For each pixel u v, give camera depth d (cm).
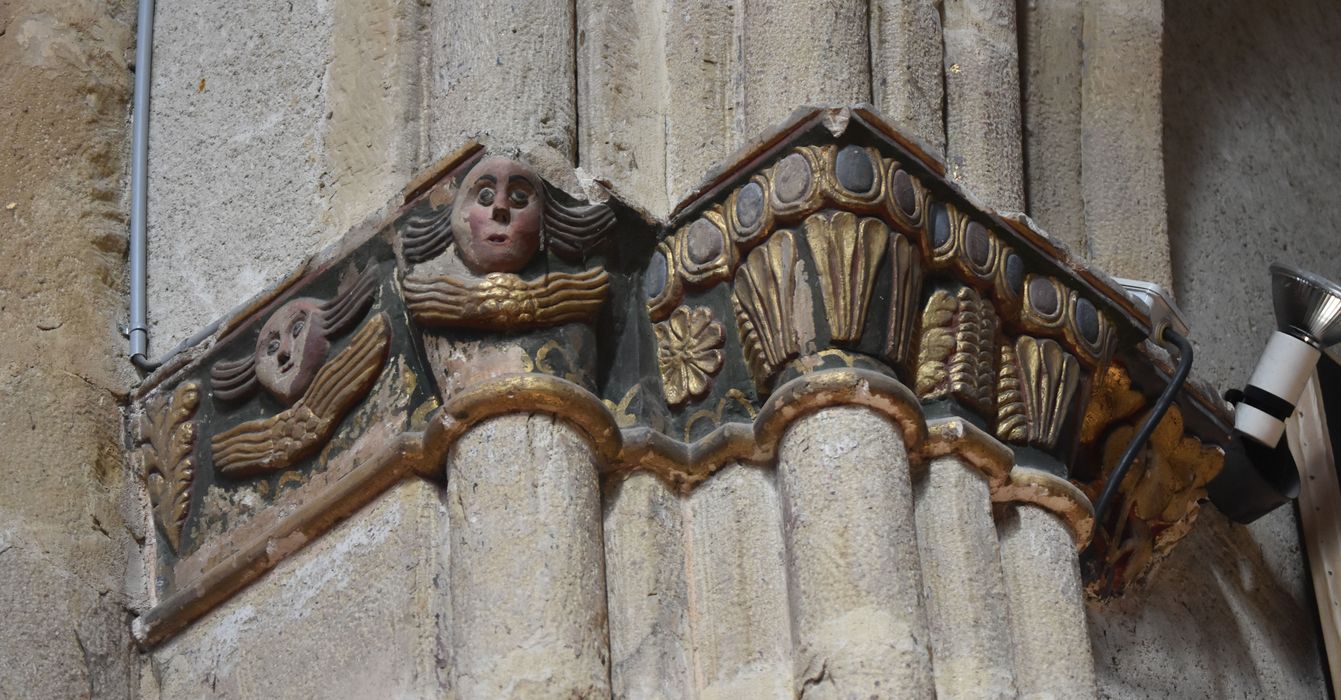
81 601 764
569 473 660
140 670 768
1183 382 802
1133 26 963
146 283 842
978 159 796
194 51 882
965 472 688
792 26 755
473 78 748
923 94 781
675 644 665
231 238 822
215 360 780
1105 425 826
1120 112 948
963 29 823
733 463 687
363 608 682
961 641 658
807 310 673
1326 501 972
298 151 811
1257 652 916
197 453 776
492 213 681
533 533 644
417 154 767
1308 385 995
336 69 808
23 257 828
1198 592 900
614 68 759
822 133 687
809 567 640
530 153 705
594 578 648
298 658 699
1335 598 954
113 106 887
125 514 793
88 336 822
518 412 664
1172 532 857
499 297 675
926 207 699
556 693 619
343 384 718
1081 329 748
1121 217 928
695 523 688
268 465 739
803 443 661
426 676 649
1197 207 1062
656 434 687
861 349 671
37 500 776
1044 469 723
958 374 696
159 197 859
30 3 894
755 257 692
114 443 805
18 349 805
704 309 708
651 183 745
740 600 665
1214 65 1131
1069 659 690
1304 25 1216
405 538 675
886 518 644
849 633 623
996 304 723
